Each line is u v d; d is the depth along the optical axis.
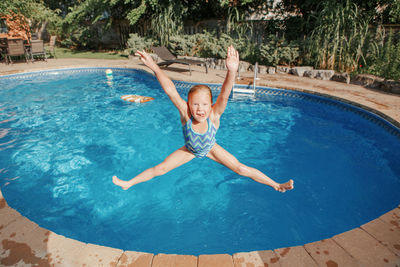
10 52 12.89
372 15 10.73
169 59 12.45
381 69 9.30
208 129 2.15
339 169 5.03
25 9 14.88
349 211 3.95
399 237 2.62
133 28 18.88
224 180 4.80
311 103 8.46
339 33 10.29
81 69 13.33
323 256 2.40
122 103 8.69
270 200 4.25
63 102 8.70
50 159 5.38
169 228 3.68
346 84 9.52
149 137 6.41
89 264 2.30
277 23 13.47
